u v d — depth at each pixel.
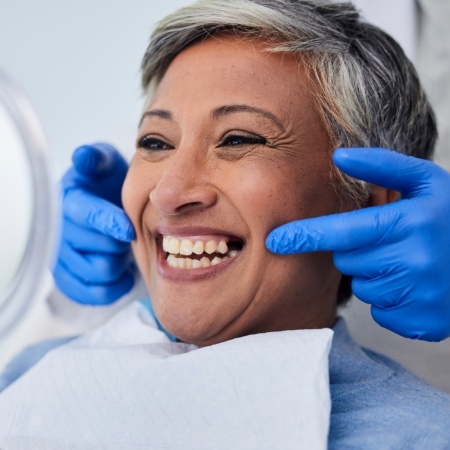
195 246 1.15
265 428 0.94
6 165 1.03
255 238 1.11
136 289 1.71
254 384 0.98
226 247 1.16
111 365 1.09
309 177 1.15
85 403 1.06
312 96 1.16
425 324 1.18
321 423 0.91
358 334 1.75
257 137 1.12
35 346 1.51
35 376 1.13
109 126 1.86
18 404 1.10
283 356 0.99
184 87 1.16
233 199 1.10
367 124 1.21
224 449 0.94
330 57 1.17
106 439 1.02
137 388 1.04
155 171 1.20
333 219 1.11
